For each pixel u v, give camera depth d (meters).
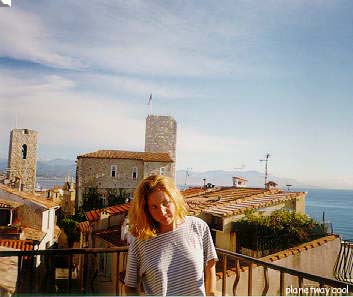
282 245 12.77
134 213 2.98
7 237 18.80
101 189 45.16
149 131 60.53
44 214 23.78
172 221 2.92
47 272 4.82
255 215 13.60
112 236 16.36
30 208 23.27
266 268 3.46
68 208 47.00
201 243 2.99
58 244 33.44
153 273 2.82
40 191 54.75
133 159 46.16
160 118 60.50
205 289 2.96
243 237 13.30
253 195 17.69
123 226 14.77
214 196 22.61
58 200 47.38
